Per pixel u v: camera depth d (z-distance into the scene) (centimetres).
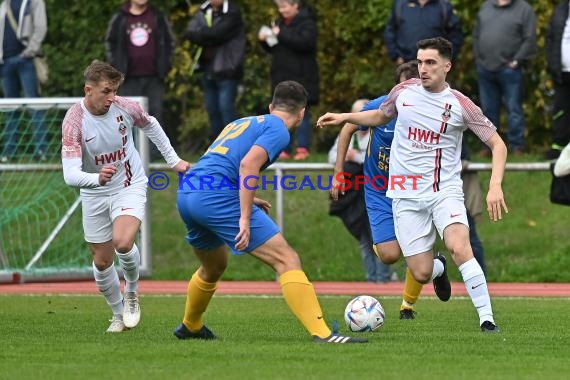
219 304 3431
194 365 1978
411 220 2611
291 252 2209
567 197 4012
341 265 4600
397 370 1923
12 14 4931
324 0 5750
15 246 4547
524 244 4625
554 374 1900
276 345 2247
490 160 4881
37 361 2048
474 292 2558
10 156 4528
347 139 2917
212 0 4647
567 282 4375
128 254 2544
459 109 2548
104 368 1953
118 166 2588
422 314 3083
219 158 2203
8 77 4988
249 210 2136
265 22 5800
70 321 2875
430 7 4506
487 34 4647
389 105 2616
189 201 2202
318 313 2248
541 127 5634
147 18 4728
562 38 4438
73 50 5897
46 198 4600
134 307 2616
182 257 4744
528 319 2902
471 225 3894
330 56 5816
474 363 2019
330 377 1844
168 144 2641
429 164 2580
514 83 4672
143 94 4750
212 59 4678
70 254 4616
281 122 2191
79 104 2544
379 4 5569
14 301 3553
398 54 4559
